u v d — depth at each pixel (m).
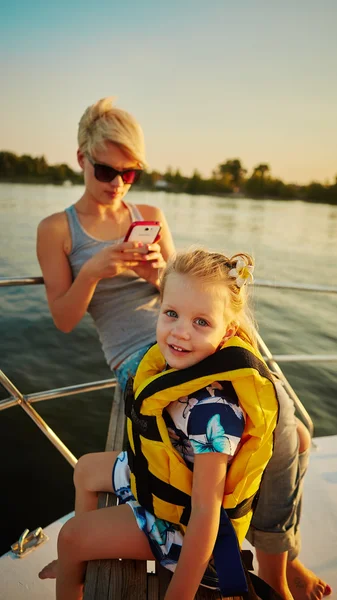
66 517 2.02
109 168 2.05
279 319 9.64
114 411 2.22
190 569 1.09
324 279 14.43
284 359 2.28
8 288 10.08
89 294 2.05
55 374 6.36
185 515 1.20
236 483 1.17
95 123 2.06
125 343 2.11
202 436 1.14
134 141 2.05
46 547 1.86
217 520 1.12
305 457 1.65
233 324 1.30
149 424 1.21
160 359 1.36
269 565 1.58
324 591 1.67
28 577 1.73
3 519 3.37
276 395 1.20
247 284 1.34
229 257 1.36
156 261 2.10
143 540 1.26
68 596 1.35
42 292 9.95
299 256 18.42
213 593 1.24
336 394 6.12
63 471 4.07
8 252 14.23
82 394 5.70
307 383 6.43
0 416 4.97
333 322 9.62
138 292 2.17
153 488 1.22
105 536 1.27
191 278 1.24
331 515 2.02
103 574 1.24
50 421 5.09
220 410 1.15
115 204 2.21
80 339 7.54
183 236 21.98
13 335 7.61
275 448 1.42
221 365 1.17
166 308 1.27
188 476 1.19
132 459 1.29
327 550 1.86
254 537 1.54
